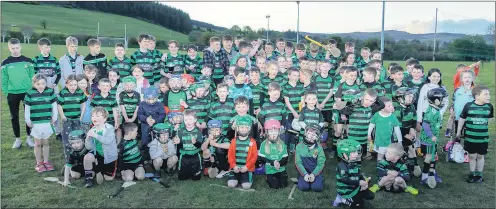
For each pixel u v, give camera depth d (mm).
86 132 6688
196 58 9633
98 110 6016
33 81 6484
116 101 7293
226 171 6539
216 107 6973
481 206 5309
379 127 6395
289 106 7586
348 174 5172
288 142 7594
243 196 5602
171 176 6426
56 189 5766
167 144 6316
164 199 5473
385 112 6398
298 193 5730
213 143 6383
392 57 42562
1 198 5395
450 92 16609
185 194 5652
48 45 8250
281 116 7172
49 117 6566
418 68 7539
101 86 7062
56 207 5164
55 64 8375
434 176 6090
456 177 6449
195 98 7156
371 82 7477
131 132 6191
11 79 7555
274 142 5922
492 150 7930
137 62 8836
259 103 7949
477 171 6223
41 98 6477
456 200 5508
